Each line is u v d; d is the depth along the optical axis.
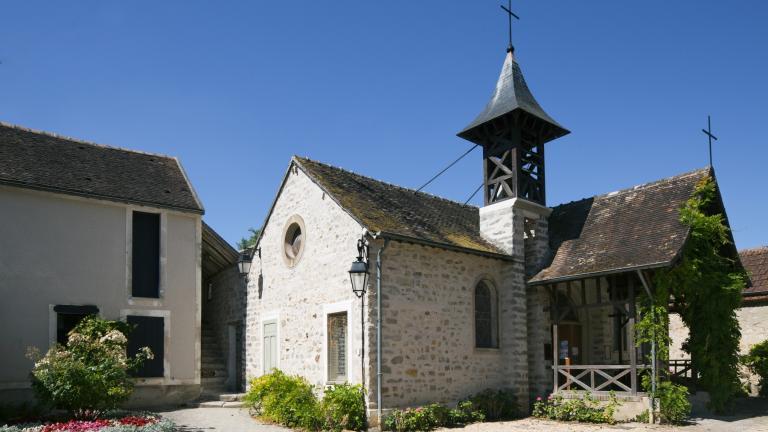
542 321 14.30
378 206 13.43
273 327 14.49
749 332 17.75
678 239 12.34
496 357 13.84
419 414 11.41
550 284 14.09
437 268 12.94
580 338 15.57
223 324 17.20
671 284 12.22
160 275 14.27
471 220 15.90
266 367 14.64
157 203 14.38
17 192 12.67
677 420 11.80
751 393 16.77
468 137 16.14
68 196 13.24
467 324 13.35
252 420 11.83
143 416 11.28
